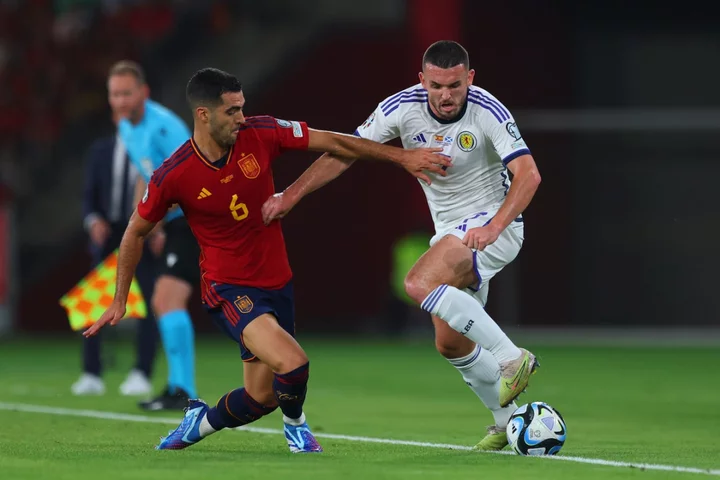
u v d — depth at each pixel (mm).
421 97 21938
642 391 40281
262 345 19922
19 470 18172
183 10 80938
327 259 76250
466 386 41500
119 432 25359
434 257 21547
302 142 20859
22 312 71812
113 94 30469
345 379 44781
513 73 78062
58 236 74000
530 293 78562
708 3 77875
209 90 19578
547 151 78688
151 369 37312
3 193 72500
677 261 78938
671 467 19219
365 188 76375
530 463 19469
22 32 80000
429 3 75625
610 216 78938
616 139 78688
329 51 76250
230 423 21172
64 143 78500
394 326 72562
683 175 78812
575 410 33500
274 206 20438
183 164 20078
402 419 29938
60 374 46375
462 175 22188
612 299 79000
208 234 20578
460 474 17969
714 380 45125
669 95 78438
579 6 78125
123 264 20672
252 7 79750
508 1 77625
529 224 78562
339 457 20297
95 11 81062
